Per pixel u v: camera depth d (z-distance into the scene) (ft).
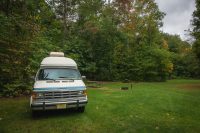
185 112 26.07
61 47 69.15
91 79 81.35
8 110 27.45
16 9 52.34
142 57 93.40
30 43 43.29
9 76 39.99
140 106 29.48
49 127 20.21
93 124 21.02
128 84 69.05
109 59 81.92
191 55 83.35
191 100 34.37
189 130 19.01
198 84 74.38
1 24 40.45
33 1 61.82
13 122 21.91
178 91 48.29
